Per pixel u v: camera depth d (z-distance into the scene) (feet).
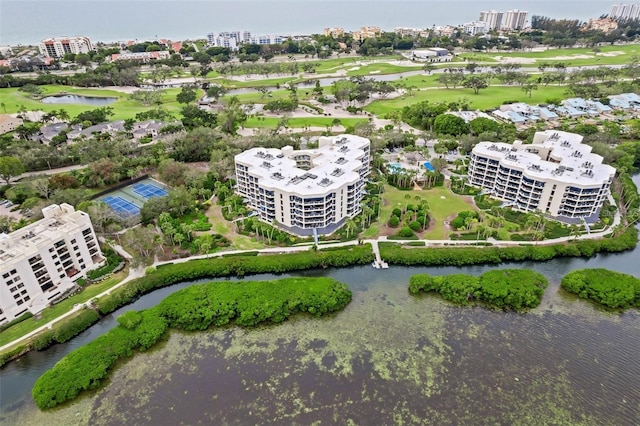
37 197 632.38
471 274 509.76
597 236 558.56
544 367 392.88
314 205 554.05
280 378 381.81
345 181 581.12
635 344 417.69
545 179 579.07
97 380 373.20
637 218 589.73
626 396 366.84
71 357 386.52
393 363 397.19
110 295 463.01
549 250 528.63
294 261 513.04
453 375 385.09
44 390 357.20
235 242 555.28
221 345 416.67
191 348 413.18
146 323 423.64
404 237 561.84
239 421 345.10
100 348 396.37
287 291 463.42
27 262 433.89
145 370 389.80
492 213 614.75
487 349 411.75
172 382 378.53
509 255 525.34
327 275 510.99
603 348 413.18
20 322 427.33
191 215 616.80
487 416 349.41
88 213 550.36
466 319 447.42
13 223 565.12
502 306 463.01
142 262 513.04
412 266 522.88
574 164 620.49
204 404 358.64
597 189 564.30
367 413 351.46
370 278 504.84
